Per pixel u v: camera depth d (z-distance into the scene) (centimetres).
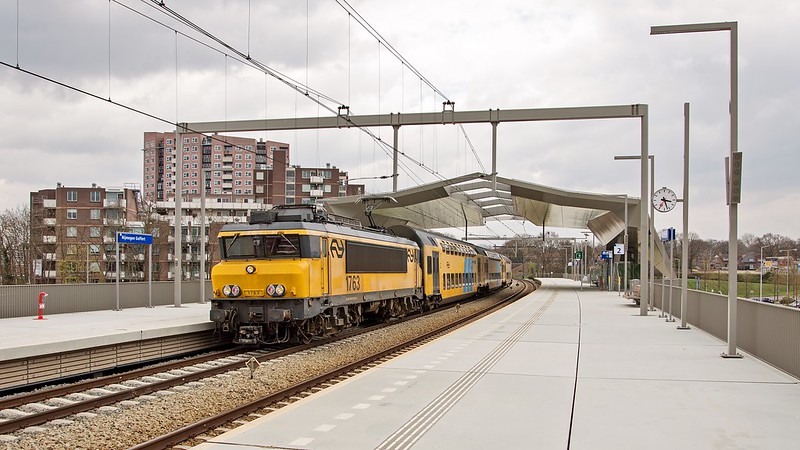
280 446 780
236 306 1836
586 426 869
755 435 823
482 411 959
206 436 913
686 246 2217
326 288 1923
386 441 801
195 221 10175
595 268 8019
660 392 1095
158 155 17738
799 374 1209
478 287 4650
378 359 1631
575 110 2898
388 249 2514
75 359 1438
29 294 2286
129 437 927
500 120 2916
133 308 2744
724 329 1823
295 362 1603
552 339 1878
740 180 1510
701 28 1581
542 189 4578
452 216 6962
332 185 12119
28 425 977
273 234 1836
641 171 2895
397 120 2972
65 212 8419
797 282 6294
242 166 16175
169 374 1427
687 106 2202
